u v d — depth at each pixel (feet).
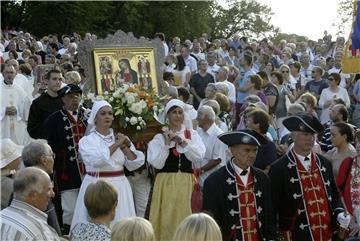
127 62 33.73
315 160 23.71
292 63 58.18
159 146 26.50
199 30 112.37
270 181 22.85
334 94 48.70
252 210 21.54
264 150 26.23
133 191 29.09
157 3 109.09
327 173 23.71
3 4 108.58
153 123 28.89
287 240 23.49
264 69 56.85
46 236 17.22
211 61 59.88
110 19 107.55
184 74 59.67
